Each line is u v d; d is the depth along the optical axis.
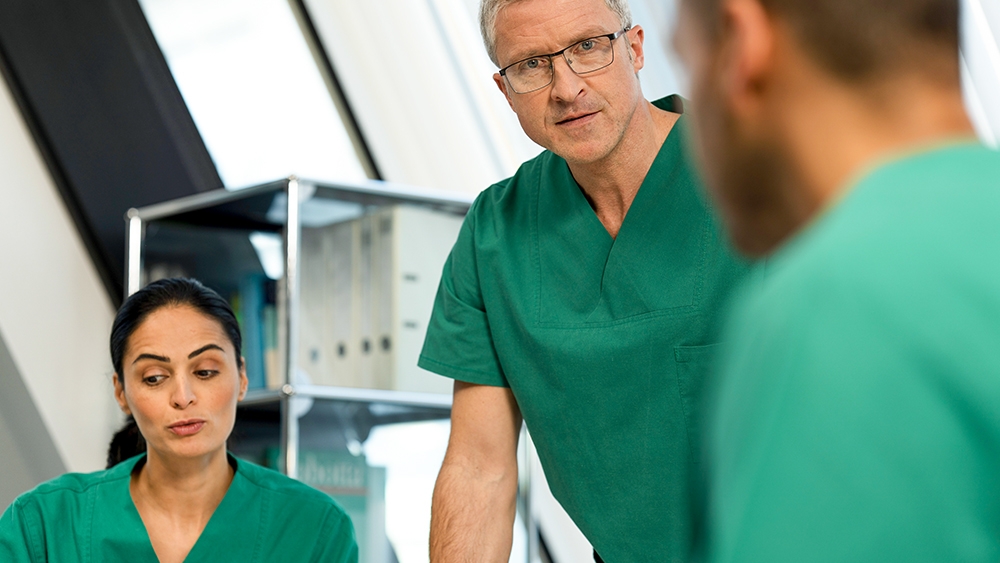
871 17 0.48
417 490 2.22
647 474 1.31
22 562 1.65
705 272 1.26
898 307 0.45
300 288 2.16
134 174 2.60
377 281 2.23
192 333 1.66
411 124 2.68
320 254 2.19
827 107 0.49
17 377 2.44
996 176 0.48
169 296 1.70
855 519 0.44
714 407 0.54
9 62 2.49
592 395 1.32
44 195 2.52
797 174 0.50
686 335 1.27
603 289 1.33
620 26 1.27
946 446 0.44
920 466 0.43
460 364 1.43
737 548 0.46
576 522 1.41
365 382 2.20
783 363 0.46
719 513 0.50
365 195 2.23
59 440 2.45
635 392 1.30
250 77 2.72
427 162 2.68
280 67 2.72
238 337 1.75
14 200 2.47
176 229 2.31
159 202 2.62
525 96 1.28
